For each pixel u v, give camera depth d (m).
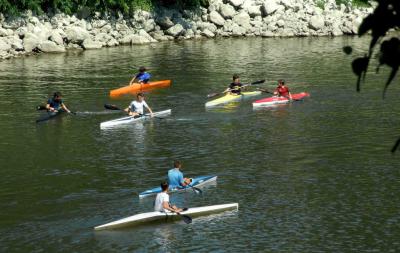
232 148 32.00
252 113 39.47
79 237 21.98
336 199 24.97
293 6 83.06
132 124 37.16
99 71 54.28
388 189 25.91
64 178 27.94
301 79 50.06
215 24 80.12
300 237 21.72
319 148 31.72
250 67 56.25
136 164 29.73
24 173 28.67
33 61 59.59
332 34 81.00
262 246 21.11
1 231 22.61
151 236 21.98
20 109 40.31
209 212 23.75
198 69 55.44
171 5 80.19
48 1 69.75
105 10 73.25
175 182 26.19
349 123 36.38
